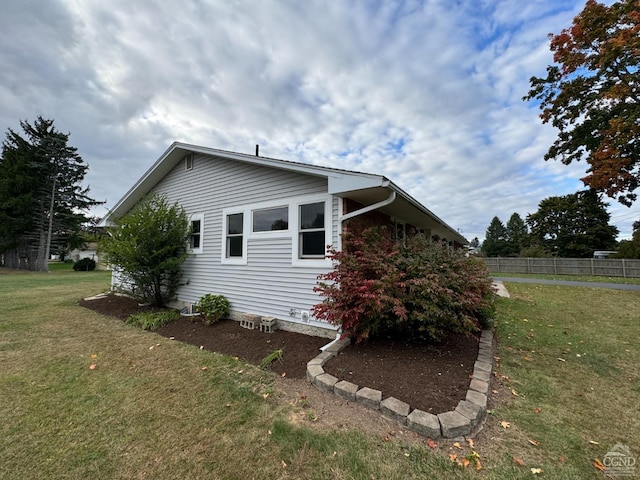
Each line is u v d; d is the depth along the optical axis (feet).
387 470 7.08
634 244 66.03
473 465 7.22
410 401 9.57
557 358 14.30
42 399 10.42
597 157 37.47
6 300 30.25
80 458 7.53
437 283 13.39
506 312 24.45
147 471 7.11
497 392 10.81
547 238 114.62
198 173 26.13
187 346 16.34
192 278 26.11
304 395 10.69
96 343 16.70
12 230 72.69
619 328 19.69
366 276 14.79
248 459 7.52
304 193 18.95
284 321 19.43
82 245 89.71
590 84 38.81
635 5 30.91
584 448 7.84
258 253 21.21
